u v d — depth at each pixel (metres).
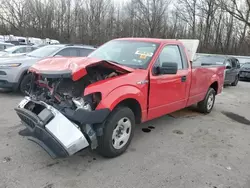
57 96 3.50
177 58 5.06
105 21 43.19
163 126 5.47
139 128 5.23
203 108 6.65
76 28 42.72
